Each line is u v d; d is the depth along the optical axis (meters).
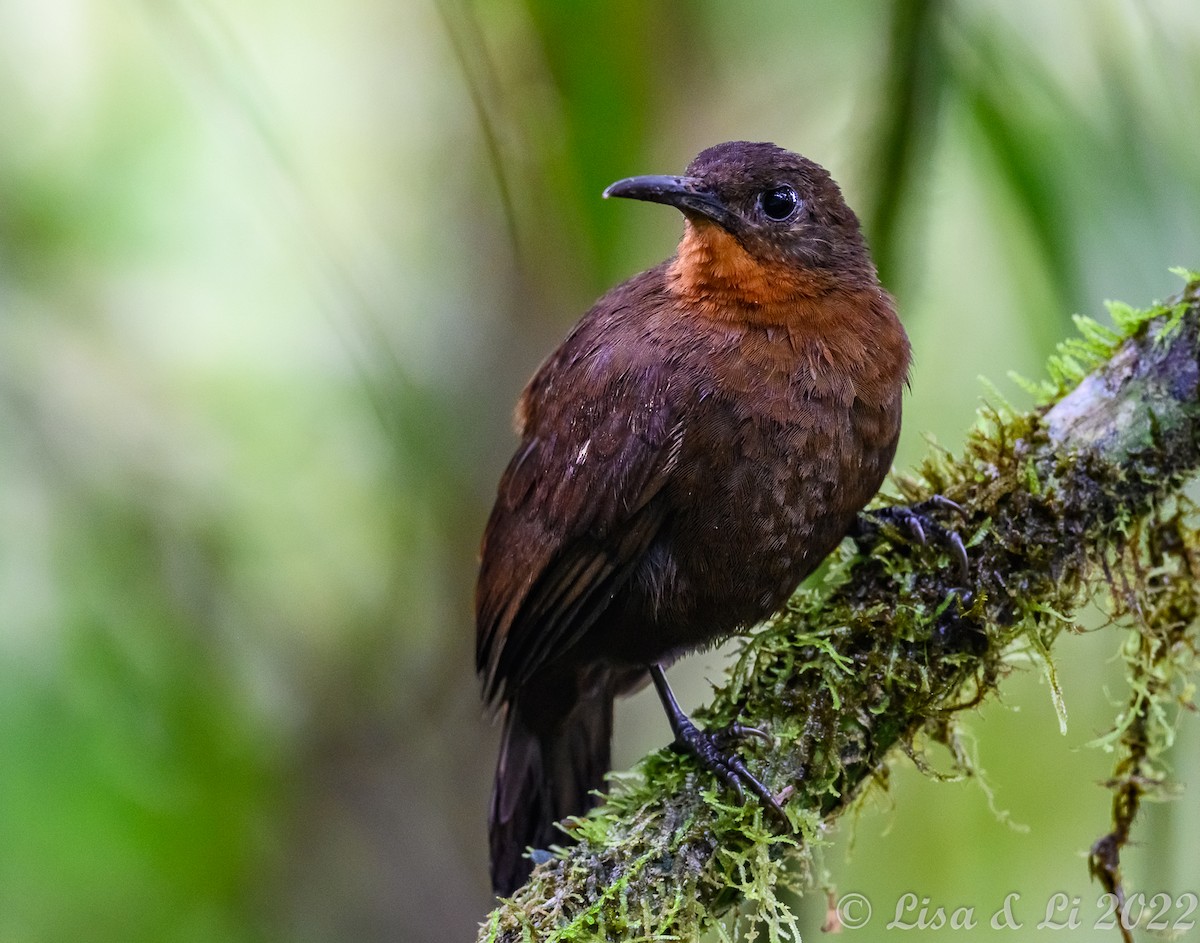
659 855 7.06
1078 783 11.40
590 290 9.91
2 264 12.79
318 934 12.12
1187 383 7.41
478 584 9.30
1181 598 7.80
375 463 13.05
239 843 11.32
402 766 12.84
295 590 13.09
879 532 7.91
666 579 8.45
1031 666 8.19
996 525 7.55
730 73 11.52
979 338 11.02
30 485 12.10
